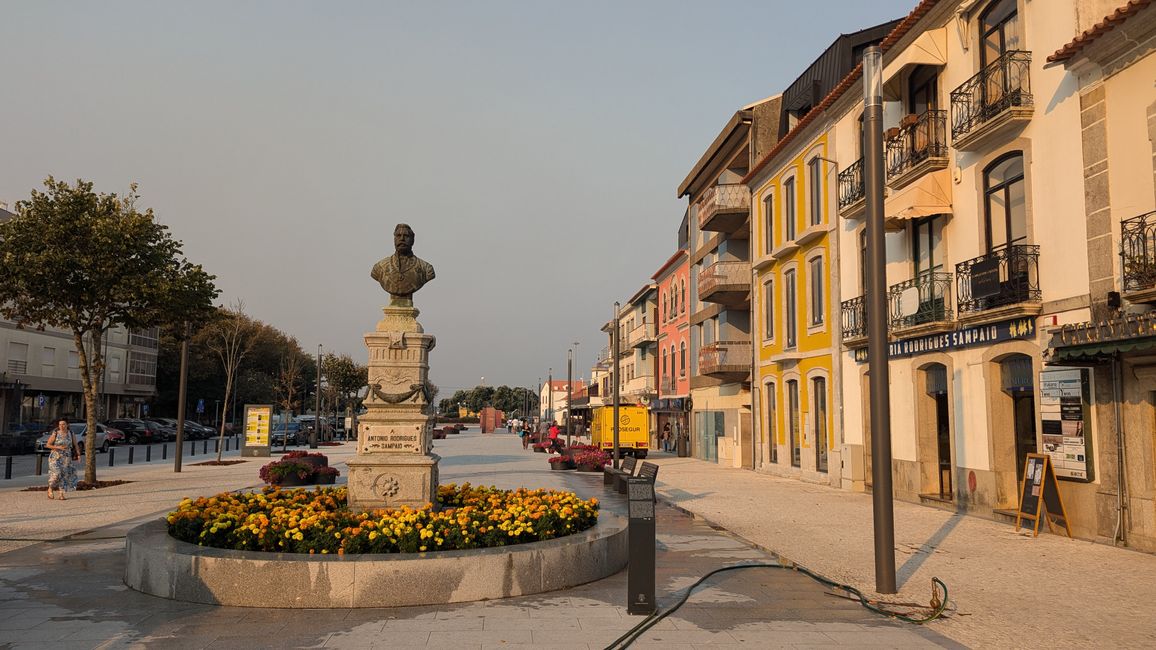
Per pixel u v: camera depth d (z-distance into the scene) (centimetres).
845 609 729
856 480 1923
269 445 3278
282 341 7694
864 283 1917
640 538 696
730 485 2119
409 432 975
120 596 743
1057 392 1210
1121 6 1189
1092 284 1142
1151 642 632
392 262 1026
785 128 2734
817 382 2248
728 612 711
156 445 4641
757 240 2762
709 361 3077
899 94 1798
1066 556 1019
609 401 6738
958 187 1527
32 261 1697
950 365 1533
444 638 607
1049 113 1248
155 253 1894
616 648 590
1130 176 1082
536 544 791
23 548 1029
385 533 754
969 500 1463
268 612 682
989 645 621
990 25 1452
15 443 3469
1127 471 1074
